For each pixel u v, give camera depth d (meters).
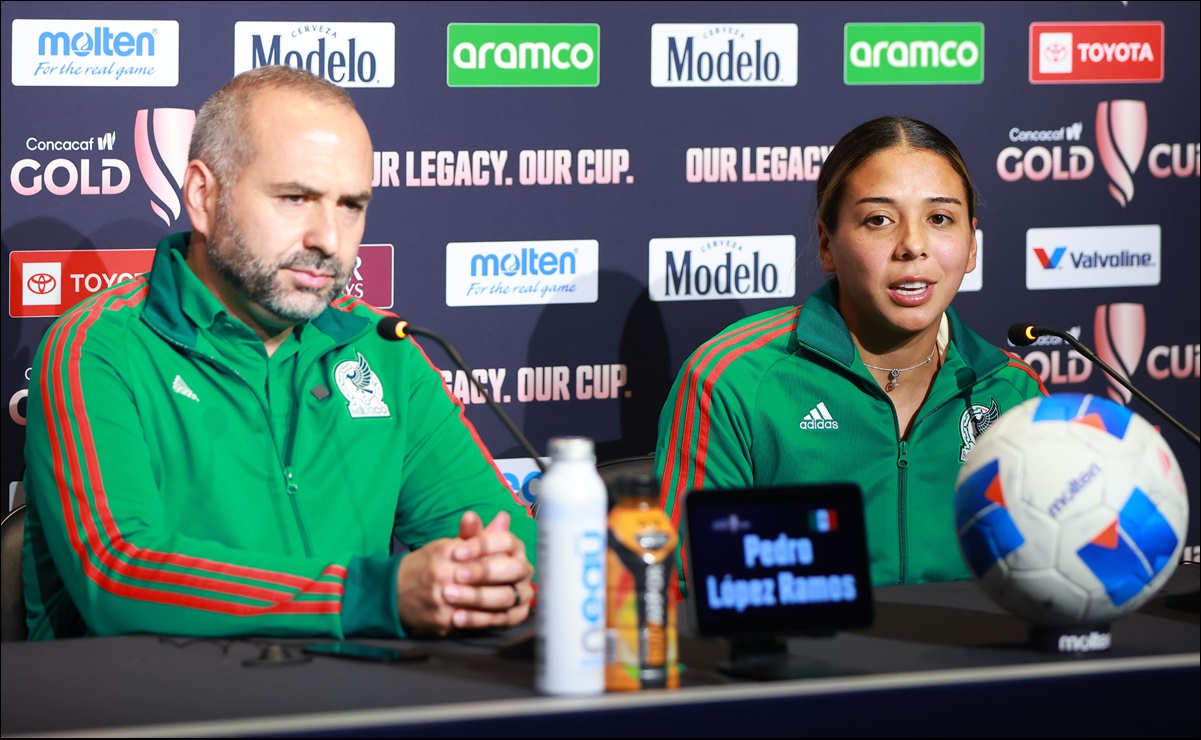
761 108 5.97
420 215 5.66
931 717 2.54
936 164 4.41
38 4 5.21
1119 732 2.65
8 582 3.90
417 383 4.37
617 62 5.79
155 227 5.41
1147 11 6.34
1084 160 6.35
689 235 5.96
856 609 2.79
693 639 2.99
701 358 4.66
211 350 4.00
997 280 6.31
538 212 5.79
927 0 6.09
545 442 5.89
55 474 3.58
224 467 3.95
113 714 2.40
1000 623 3.12
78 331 3.86
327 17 5.48
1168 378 6.54
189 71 5.37
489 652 2.92
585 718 2.38
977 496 2.85
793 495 2.79
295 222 3.85
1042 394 4.85
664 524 2.57
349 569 3.15
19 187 5.26
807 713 2.47
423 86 5.61
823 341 4.57
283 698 2.49
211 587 3.13
